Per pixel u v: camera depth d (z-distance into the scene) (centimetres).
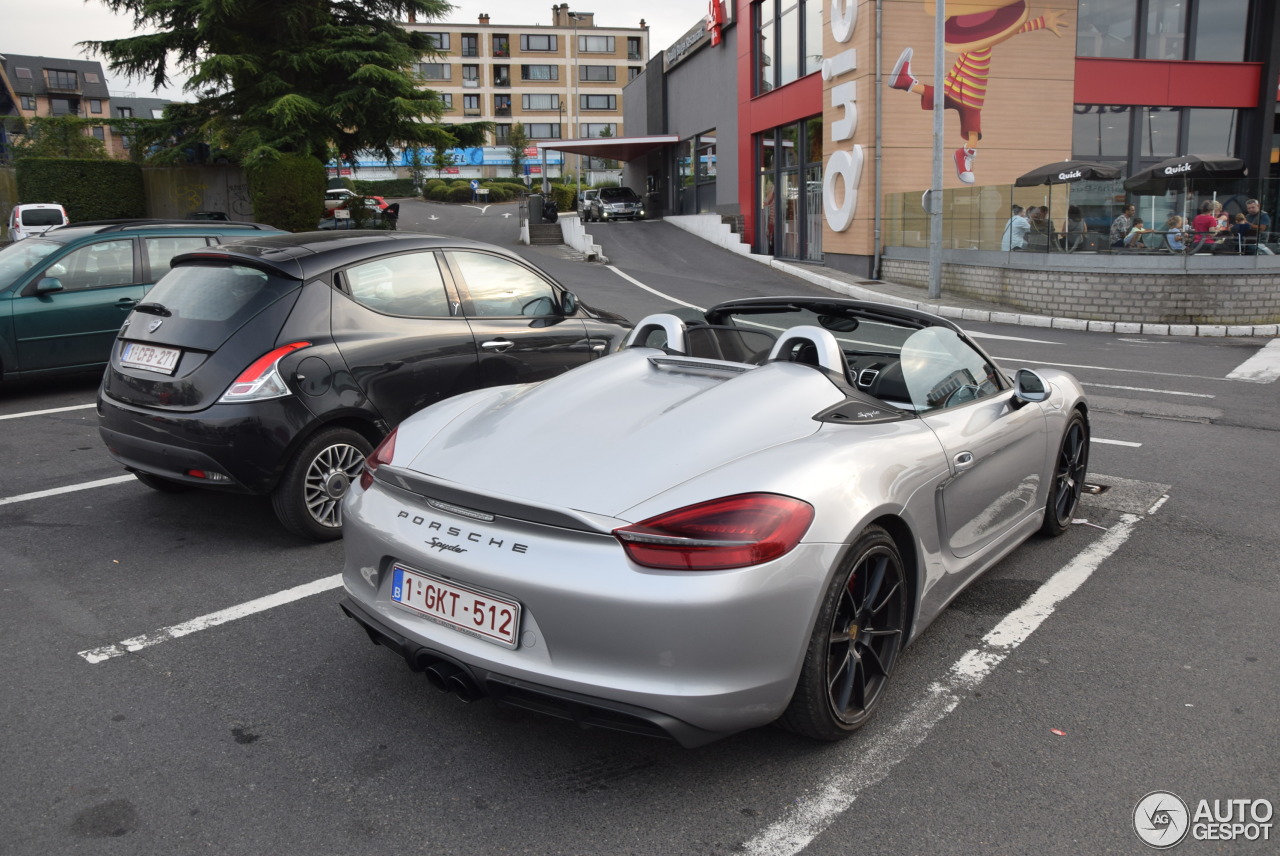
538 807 238
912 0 1827
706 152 2998
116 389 443
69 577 400
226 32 2253
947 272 1723
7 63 10375
